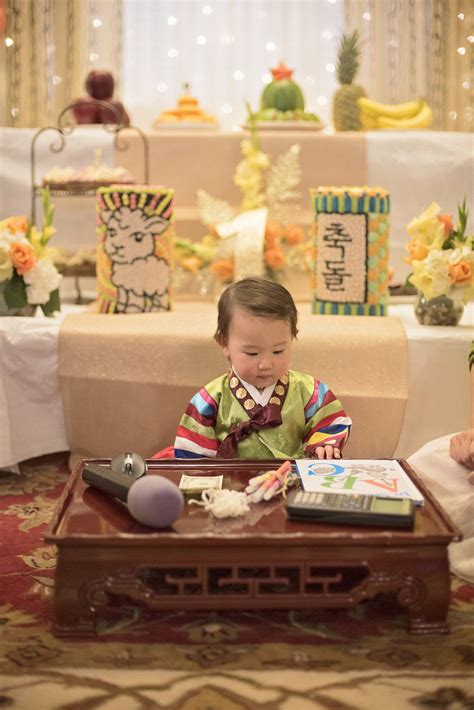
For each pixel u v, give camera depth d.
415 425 2.23
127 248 2.46
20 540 1.85
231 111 3.70
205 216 2.86
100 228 2.46
